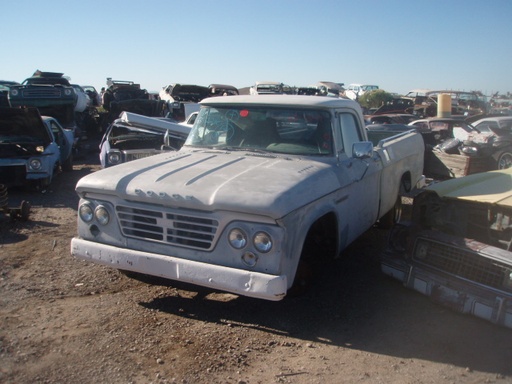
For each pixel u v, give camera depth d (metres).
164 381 3.19
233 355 3.54
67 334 3.74
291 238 3.69
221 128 5.23
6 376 3.17
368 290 4.80
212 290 4.68
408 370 3.42
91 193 4.20
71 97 15.24
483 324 4.14
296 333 3.92
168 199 3.80
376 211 5.68
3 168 8.47
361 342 3.81
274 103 5.05
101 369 3.29
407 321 4.18
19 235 6.23
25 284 4.66
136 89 22.16
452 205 4.29
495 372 3.43
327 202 4.27
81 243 4.21
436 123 14.91
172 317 4.11
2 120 9.11
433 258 4.23
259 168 4.30
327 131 4.82
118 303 4.33
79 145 15.25
